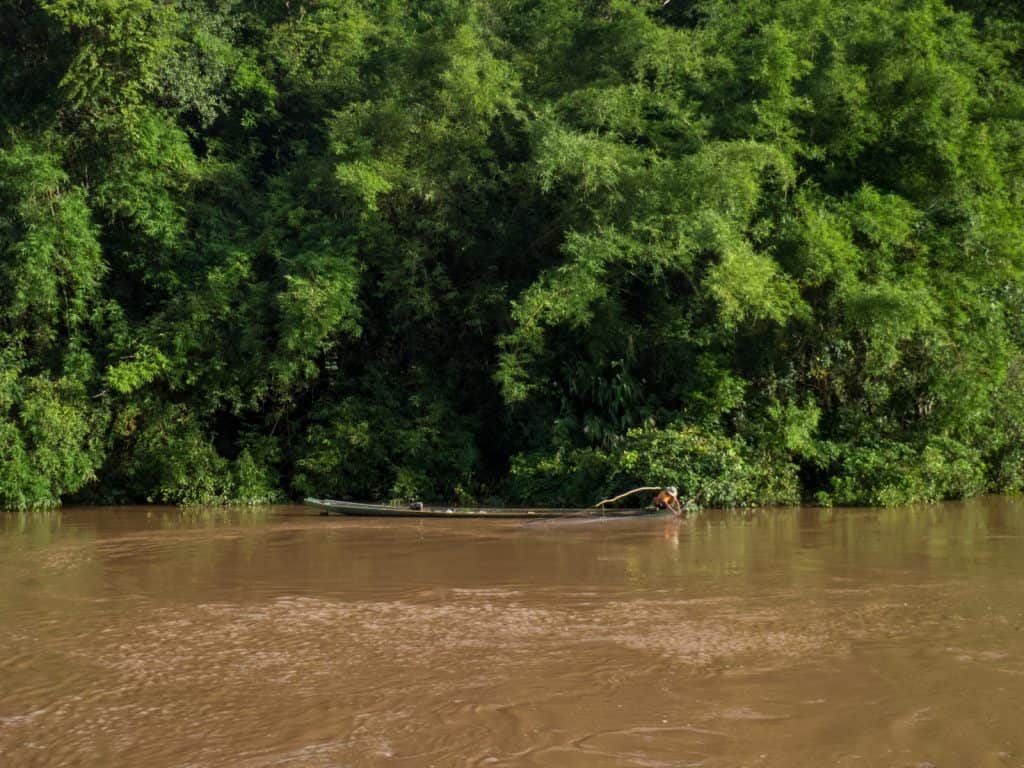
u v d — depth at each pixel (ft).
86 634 23.21
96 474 60.03
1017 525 43.75
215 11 71.87
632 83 60.70
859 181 59.36
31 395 56.70
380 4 79.10
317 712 17.20
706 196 52.42
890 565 32.53
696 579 30.19
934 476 54.54
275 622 24.36
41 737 16.11
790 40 56.44
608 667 19.86
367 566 33.42
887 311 50.80
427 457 59.57
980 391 55.01
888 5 60.44
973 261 56.13
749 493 52.65
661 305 57.88
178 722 16.75
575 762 14.84
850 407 57.57
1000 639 22.00
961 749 15.29
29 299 56.80
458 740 15.75
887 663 20.02
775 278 53.16
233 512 53.72
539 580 30.30
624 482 52.37
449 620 24.44
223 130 71.82
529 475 55.47
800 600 26.63
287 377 57.67
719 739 15.75
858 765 14.70
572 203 56.95
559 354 58.90
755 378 56.95
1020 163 60.59
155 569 33.04
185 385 60.39
